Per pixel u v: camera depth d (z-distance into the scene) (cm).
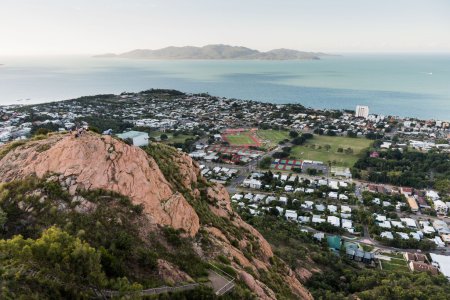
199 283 4075
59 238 3416
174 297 3719
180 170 6800
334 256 10138
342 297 7406
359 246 11381
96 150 4803
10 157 5234
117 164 4756
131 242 4088
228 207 7388
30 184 4484
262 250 6825
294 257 9000
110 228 4156
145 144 7031
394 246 11475
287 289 5984
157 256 4119
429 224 13000
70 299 3161
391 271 9594
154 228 4525
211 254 4859
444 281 9081
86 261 3319
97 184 4522
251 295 4250
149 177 5034
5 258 3241
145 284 3719
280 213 13112
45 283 3150
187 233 4931
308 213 13325
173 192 5478
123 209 4434
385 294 7562
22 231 3962
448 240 11750
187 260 4459
